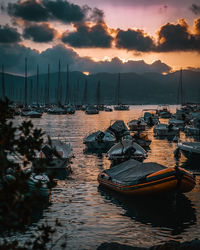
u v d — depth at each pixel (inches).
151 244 409.7
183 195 639.1
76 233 442.6
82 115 4146.2
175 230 455.5
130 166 706.2
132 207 562.9
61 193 645.9
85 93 6855.3
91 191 665.6
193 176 610.2
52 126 2380.7
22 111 3784.5
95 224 478.3
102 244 361.4
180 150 1107.3
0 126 193.8
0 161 171.9
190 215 520.1
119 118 3511.3
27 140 197.9
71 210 541.6
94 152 1225.4
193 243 350.3
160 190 593.9
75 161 1023.6
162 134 1861.5
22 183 164.4
